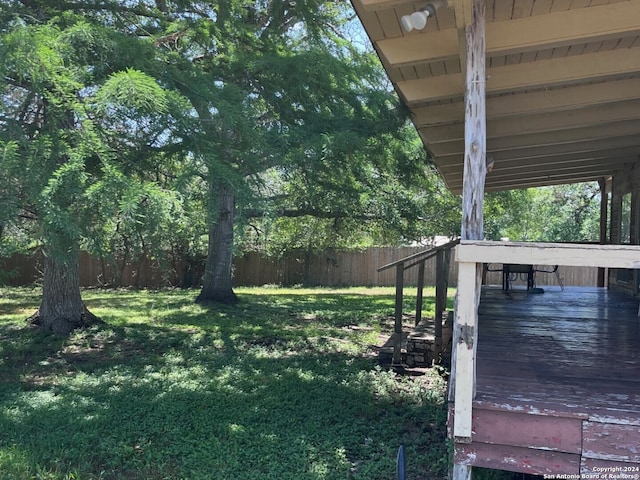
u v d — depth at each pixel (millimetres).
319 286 20797
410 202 12016
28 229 4648
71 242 4156
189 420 4918
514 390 2947
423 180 10047
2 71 3771
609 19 3520
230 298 13805
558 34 3617
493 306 7207
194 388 6004
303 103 6215
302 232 17969
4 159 3562
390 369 6820
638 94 4801
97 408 5246
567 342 4574
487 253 2445
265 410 5223
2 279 6953
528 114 5195
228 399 5570
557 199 24938
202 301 13539
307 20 7340
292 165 5527
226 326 10359
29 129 4332
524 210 20516
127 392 5816
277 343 8812
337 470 3926
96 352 8016
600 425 2525
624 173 8047
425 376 6543
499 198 15266
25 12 5383
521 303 7547
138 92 3863
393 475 3855
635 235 7410
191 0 6785
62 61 4207
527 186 10125
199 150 4574
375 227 13414
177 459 4117
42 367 7086
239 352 8094
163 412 5121
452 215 14844
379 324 10953
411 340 6844
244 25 6773
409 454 4219
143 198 3936
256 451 4246
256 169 4984
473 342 2537
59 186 3781
